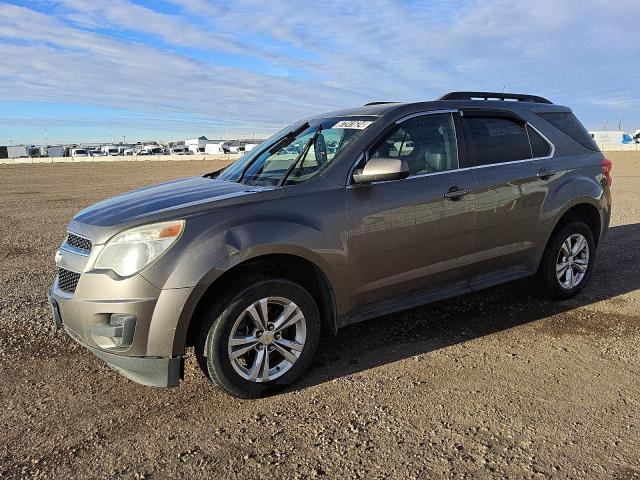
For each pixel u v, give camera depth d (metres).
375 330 4.75
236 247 3.37
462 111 4.65
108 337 3.30
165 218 3.38
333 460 2.89
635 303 5.29
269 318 3.65
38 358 4.27
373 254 3.97
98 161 67.81
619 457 2.87
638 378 3.76
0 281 6.53
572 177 5.20
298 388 3.73
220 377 3.42
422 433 3.13
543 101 5.54
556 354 4.18
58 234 10.26
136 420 3.35
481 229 4.54
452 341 4.48
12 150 103.56
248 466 2.87
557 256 5.22
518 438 3.06
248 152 5.14
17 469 2.87
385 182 4.04
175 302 3.24
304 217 3.67
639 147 60.41
